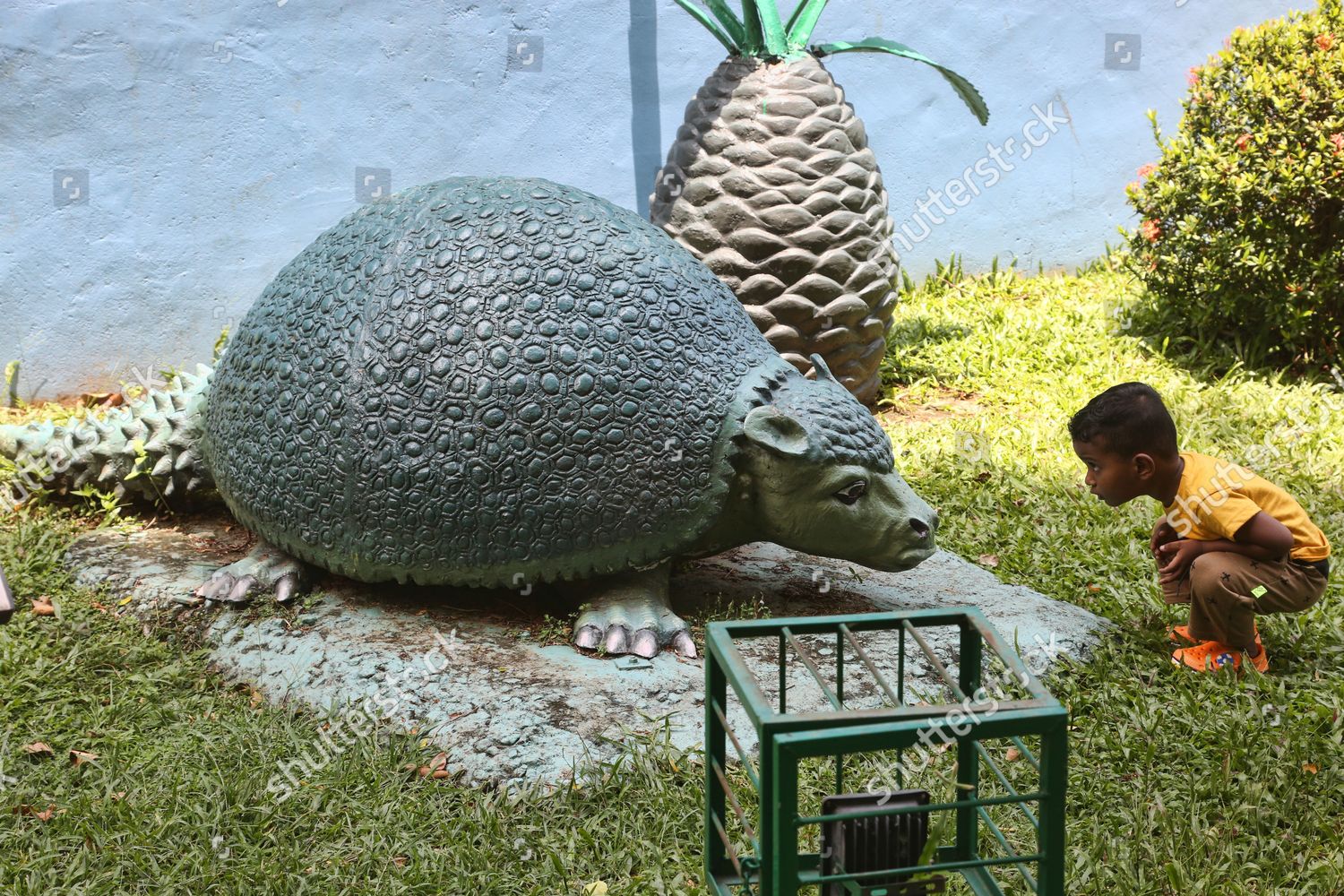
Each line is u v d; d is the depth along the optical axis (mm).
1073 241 8695
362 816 3189
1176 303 7062
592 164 7383
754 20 6082
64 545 4660
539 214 4004
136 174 6441
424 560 3891
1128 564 4727
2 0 6043
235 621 4098
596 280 3869
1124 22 8406
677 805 3211
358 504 3865
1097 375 6828
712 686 2436
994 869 2953
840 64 7852
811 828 3143
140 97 6371
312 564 4137
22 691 3750
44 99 6199
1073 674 3930
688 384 3848
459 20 6910
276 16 6531
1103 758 3457
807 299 5930
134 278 6531
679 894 2865
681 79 7438
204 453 4500
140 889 2941
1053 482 5535
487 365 3754
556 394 3748
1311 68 6473
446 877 2973
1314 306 6547
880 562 4023
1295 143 6449
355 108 6797
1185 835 3072
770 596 4414
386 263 3938
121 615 4215
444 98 6977
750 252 5883
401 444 3775
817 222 5895
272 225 6750
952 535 5078
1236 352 6977
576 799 3254
